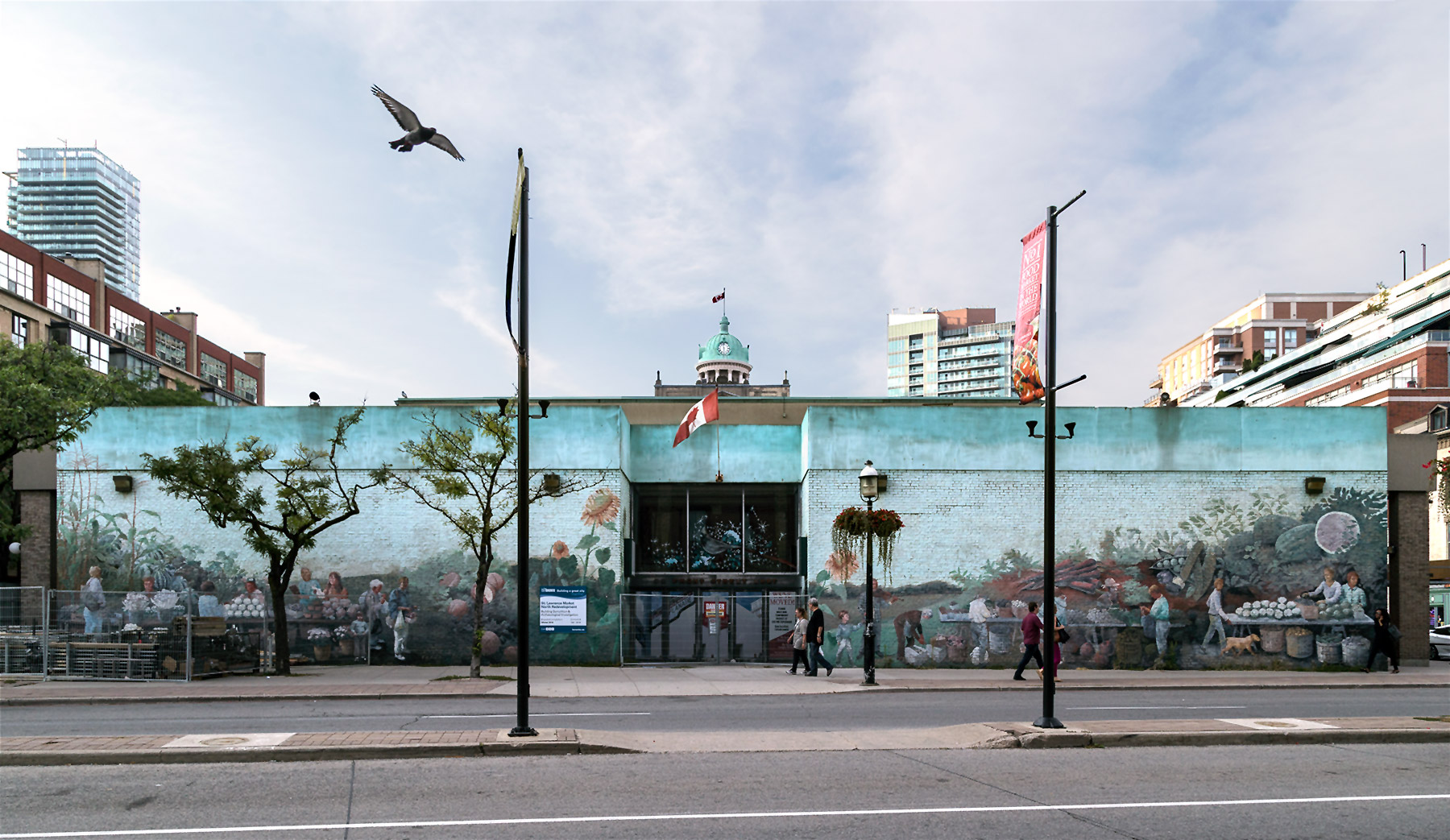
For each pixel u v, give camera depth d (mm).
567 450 26500
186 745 11516
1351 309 103375
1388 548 27281
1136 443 26844
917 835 8016
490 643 25891
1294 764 11359
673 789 9750
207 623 21984
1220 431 26891
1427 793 9727
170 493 23859
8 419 31203
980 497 26734
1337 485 26719
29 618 21562
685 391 57531
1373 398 74250
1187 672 25234
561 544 26250
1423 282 90188
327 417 26625
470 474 26344
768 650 26781
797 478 29062
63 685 20109
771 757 11680
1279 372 108938
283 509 23281
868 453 26812
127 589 26016
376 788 9719
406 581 26094
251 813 8648
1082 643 26234
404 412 26609
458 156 11172
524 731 12336
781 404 35406
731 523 29078
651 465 29094
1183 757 11844
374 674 23281
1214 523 26609
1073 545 26562
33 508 27031
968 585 26438
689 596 26844
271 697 18312
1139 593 26406
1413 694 20609
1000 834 8062
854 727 14422
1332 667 26031
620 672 24250
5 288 67875
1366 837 8094
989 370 194375
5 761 10984
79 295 78062
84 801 9125
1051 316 14234
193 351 98375
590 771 10734
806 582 26656
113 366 81562
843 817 8625
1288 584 26438
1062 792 9727
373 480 26328
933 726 14531
